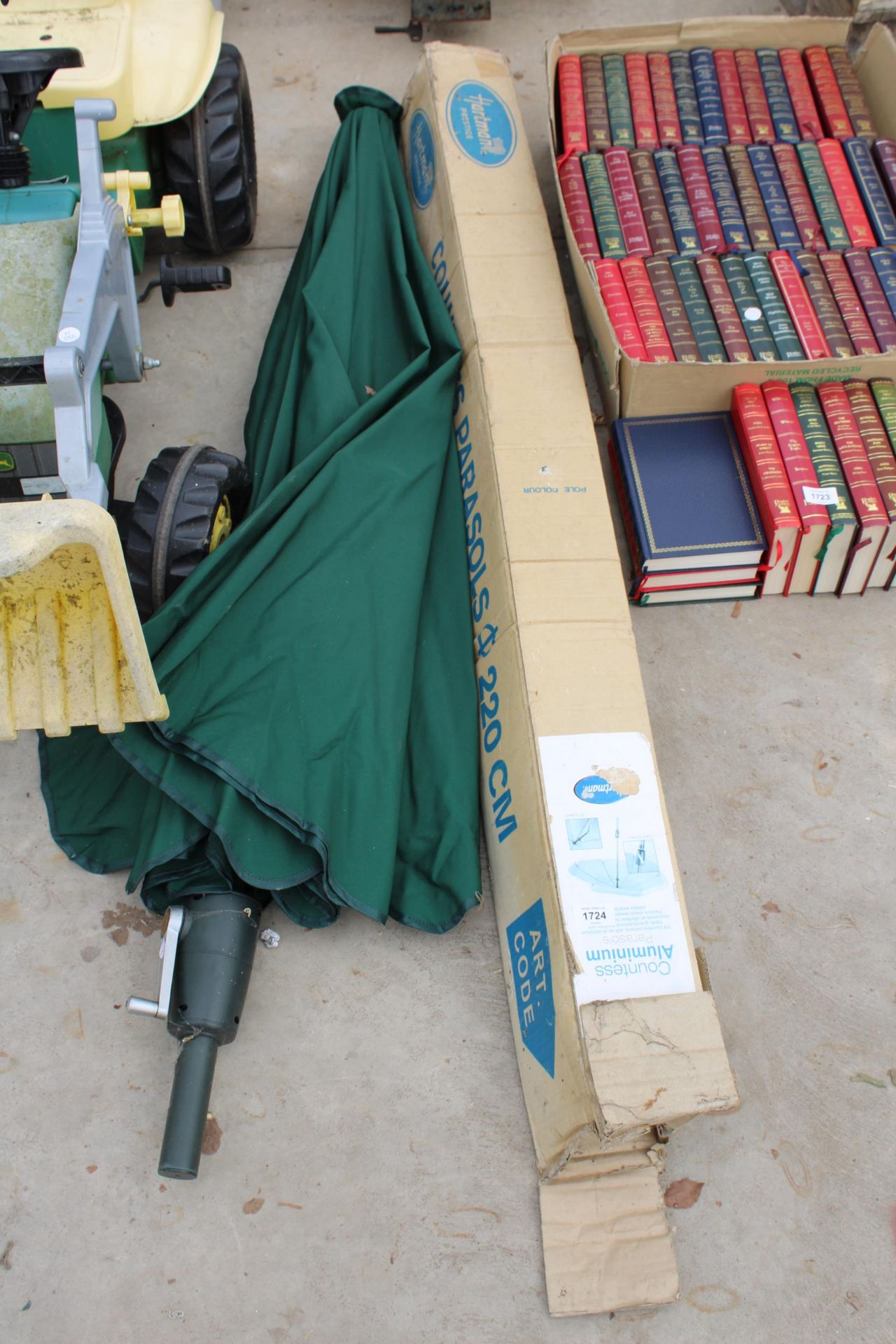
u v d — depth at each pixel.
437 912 2.51
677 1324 2.15
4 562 1.78
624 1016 2.06
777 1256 2.23
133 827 2.62
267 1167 2.30
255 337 3.55
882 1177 2.32
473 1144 2.32
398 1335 2.13
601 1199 2.22
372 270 3.30
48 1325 2.13
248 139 3.61
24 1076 2.39
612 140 3.47
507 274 3.18
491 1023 2.46
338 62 4.20
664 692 2.94
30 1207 2.24
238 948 2.36
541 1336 2.13
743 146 3.44
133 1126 2.34
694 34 3.63
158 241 3.71
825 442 2.96
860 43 3.94
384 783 2.51
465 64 3.54
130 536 2.59
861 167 3.38
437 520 2.97
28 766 2.79
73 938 2.55
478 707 2.72
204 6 3.32
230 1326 2.13
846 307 3.11
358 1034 2.45
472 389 3.05
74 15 3.19
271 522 2.71
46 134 3.09
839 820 2.76
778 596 3.11
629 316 3.11
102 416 2.68
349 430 2.86
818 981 2.54
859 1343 2.14
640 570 2.96
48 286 2.65
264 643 2.57
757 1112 2.38
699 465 3.01
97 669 2.18
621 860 2.29
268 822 2.45
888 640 3.04
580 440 2.91
